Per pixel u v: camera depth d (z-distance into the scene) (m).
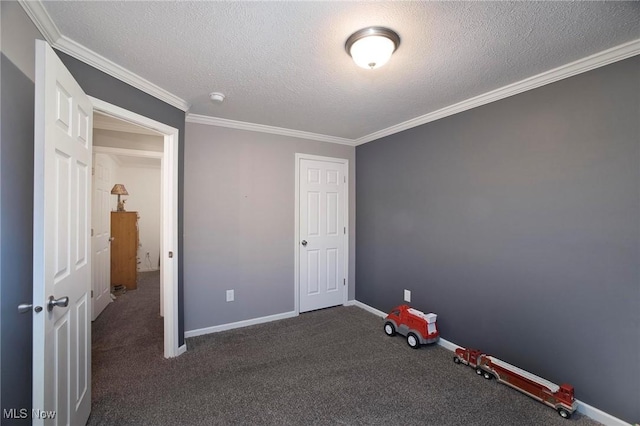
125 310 3.73
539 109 2.07
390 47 1.58
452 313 2.71
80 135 1.58
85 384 1.69
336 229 3.89
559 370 1.97
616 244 1.72
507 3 1.32
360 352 2.63
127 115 2.05
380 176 3.57
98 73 1.84
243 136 3.23
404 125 3.16
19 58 1.26
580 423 1.76
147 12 1.41
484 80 2.12
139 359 2.47
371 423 1.74
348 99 2.50
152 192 6.50
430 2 1.32
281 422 1.74
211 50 1.75
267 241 3.38
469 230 2.55
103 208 3.77
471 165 2.53
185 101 2.55
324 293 3.82
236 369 2.32
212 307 3.07
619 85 1.70
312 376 2.24
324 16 1.43
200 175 3.00
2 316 1.19
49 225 1.22
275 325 3.26
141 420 1.74
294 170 3.56
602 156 1.77
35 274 1.16
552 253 2.00
